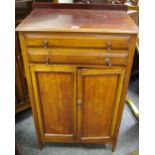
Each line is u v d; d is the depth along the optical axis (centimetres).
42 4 124
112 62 101
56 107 120
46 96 116
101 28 94
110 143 138
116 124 127
